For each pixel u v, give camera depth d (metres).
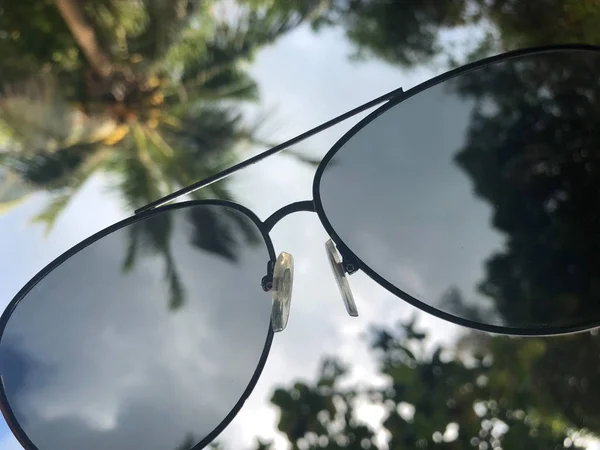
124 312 0.12
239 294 0.12
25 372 0.11
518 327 0.11
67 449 0.11
